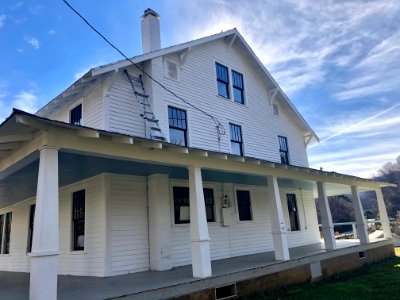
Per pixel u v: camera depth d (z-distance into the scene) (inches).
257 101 592.4
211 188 454.9
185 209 404.2
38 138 210.7
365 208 2142.0
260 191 536.4
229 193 478.3
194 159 294.4
